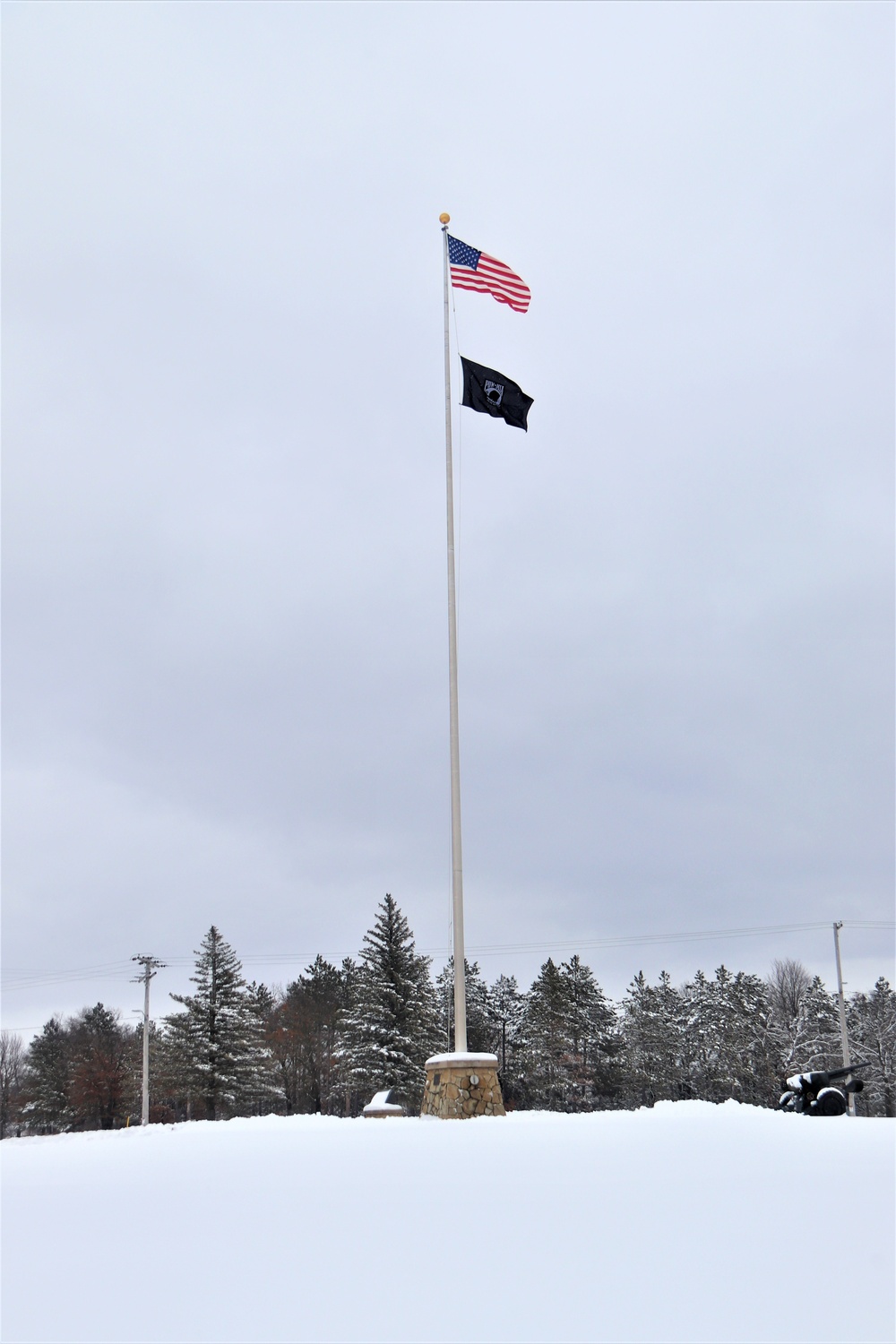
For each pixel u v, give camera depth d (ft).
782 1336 16.29
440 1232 21.71
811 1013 271.08
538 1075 220.84
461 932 55.31
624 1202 24.13
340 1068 207.00
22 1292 18.37
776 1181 26.35
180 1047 201.98
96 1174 29.50
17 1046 304.30
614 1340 16.20
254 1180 27.55
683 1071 242.99
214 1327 16.75
